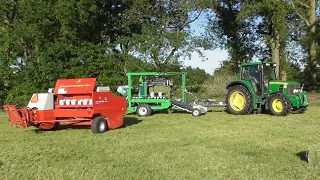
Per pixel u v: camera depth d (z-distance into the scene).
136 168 6.96
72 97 11.76
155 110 17.09
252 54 32.00
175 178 6.34
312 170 6.57
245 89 15.97
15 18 23.52
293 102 15.37
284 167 6.90
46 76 21.66
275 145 8.91
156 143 9.34
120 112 12.29
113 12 27.84
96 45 24.75
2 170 6.98
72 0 22.34
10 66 21.52
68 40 23.17
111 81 23.39
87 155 8.10
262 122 13.08
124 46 27.09
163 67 25.67
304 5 29.55
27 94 21.02
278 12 25.94
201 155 7.91
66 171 6.85
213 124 12.73
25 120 11.20
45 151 8.58
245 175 6.45
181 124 12.91
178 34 25.88
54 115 11.67
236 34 31.70
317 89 29.64
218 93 25.30
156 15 27.30
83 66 22.83
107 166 7.13
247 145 8.93
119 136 10.55
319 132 10.76
